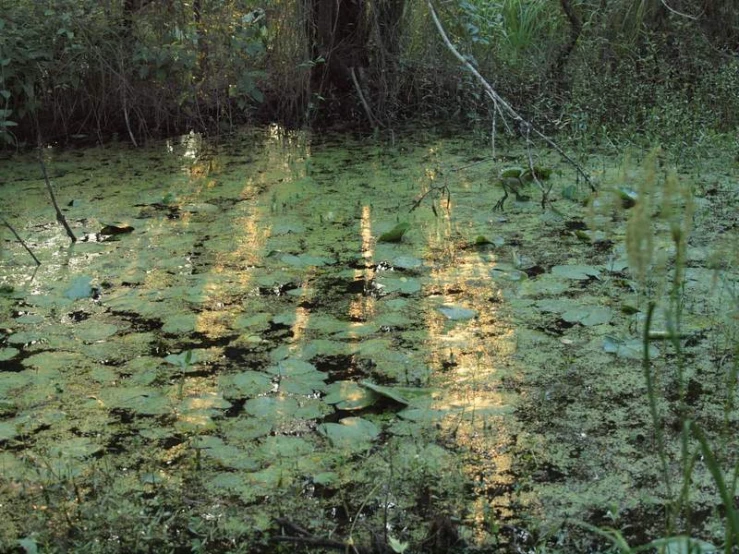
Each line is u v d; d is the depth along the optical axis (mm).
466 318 3555
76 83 6352
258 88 7164
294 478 2604
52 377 3154
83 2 6516
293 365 3211
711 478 2557
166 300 3770
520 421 2861
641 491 2514
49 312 3676
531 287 3844
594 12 7250
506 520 2412
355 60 7246
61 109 6605
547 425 2838
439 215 4801
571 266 4027
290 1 6953
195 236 4516
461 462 2656
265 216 4812
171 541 2369
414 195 5160
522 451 2703
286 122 7070
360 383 3039
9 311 3688
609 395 3002
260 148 6328
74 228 4656
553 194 5117
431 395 3014
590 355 3264
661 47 7250
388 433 2811
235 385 3094
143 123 6699
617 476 2580
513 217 4750
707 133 5875
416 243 4398
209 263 4164
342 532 2387
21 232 4605
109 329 3510
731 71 6578
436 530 2352
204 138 6633
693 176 5309
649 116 6230
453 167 5730
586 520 2402
